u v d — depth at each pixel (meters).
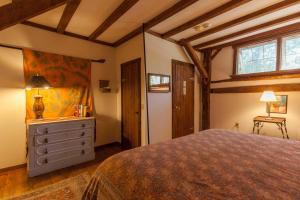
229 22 2.99
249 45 3.83
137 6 2.48
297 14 2.67
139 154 1.34
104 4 2.40
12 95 2.71
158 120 3.51
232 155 1.35
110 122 3.98
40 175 2.53
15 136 2.75
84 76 3.49
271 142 1.71
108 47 3.95
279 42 3.40
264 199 0.80
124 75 3.82
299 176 1.03
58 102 3.15
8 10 1.72
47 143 2.58
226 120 4.23
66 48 3.31
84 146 2.99
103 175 1.21
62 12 2.57
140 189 0.95
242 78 3.93
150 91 3.35
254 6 2.50
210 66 4.47
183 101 4.11
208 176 1.01
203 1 2.37
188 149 1.48
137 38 3.43
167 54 3.70
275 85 3.46
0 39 2.61
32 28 2.90
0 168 2.63
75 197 2.00
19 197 1.99
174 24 3.09
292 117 3.27
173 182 0.95
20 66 2.77
